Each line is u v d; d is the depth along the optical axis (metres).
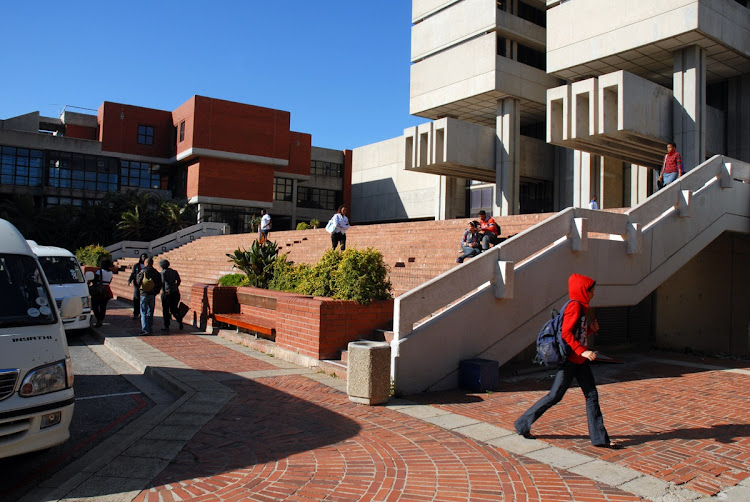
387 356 6.93
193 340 11.77
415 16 32.50
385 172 49.59
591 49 22.14
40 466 4.89
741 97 22.69
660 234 11.80
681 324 15.66
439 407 6.77
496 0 27.52
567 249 9.94
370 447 5.17
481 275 8.48
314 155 52.75
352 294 9.11
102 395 7.54
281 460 4.80
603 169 24.73
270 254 13.56
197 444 5.18
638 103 18.98
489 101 29.28
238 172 43.34
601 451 5.16
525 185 33.19
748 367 10.70
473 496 4.08
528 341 9.19
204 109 41.62
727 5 20.09
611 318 14.05
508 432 5.72
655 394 7.88
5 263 5.08
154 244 31.81
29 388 4.34
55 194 40.78
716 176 13.45
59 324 4.96
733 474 4.61
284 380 7.91
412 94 32.09
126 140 44.44
